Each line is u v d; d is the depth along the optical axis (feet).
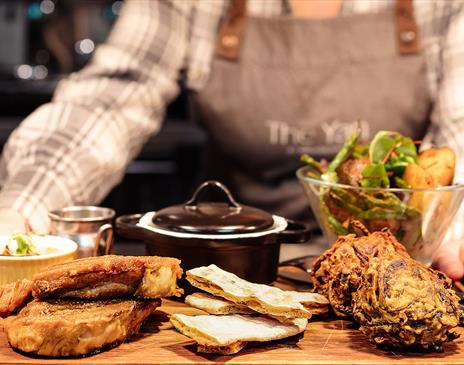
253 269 3.02
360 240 2.89
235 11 4.14
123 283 2.71
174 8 4.12
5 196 3.41
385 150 3.10
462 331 2.77
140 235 3.00
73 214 3.31
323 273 2.92
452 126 3.95
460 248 3.28
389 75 4.14
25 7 8.00
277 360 2.58
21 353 2.58
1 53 8.06
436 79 4.14
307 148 4.16
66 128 3.73
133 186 6.91
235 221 3.00
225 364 2.55
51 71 8.13
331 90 4.13
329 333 2.76
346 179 3.11
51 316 2.59
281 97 4.14
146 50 4.06
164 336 2.72
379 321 2.61
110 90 3.94
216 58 4.17
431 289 2.61
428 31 4.12
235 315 2.76
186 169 6.98
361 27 4.14
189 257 2.97
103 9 8.10
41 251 3.04
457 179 3.25
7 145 3.73
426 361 2.58
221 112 4.17
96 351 2.59
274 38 4.16
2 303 2.77
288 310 2.68
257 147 4.17
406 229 3.07
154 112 4.09
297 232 3.01
